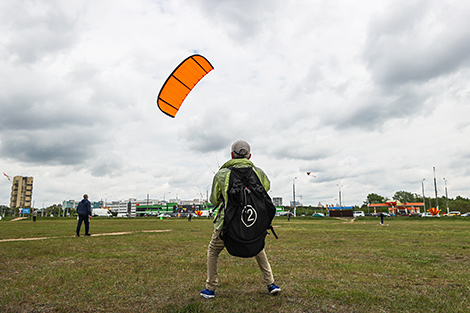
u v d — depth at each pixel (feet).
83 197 39.91
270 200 10.79
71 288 12.87
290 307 10.35
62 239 34.50
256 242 10.45
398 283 13.82
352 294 11.80
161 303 10.86
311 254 22.81
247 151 11.91
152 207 463.42
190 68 30.40
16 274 15.60
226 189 10.58
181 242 31.42
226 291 12.46
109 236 39.24
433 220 145.18
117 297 11.59
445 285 13.56
